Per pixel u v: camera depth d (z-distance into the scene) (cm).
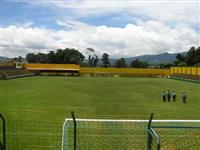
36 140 2147
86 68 14575
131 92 6078
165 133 1925
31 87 6969
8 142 2080
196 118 3269
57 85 7719
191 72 12238
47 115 3181
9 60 17800
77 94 5494
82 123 1784
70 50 19325
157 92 6153
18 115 3139
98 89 6681
